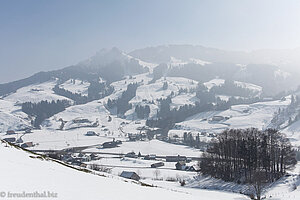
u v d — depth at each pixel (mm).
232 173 87938
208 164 98438
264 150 84062
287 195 60000
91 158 155000
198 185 85875
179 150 191250
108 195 19672
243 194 68000
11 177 18891
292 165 89938
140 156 169250
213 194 61281
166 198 23203
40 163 28562
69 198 16672
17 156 28984
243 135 99125
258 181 61062
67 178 23219
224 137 103000
